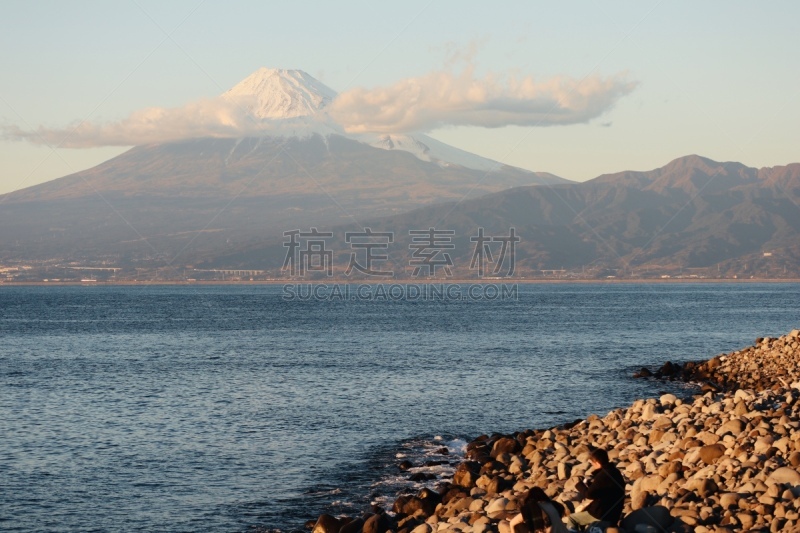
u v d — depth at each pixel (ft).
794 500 76.23
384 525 93.76
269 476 130.41
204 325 572.10
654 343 390.21
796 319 593.01
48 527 107.04
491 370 271.69
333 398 210.38
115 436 162.40
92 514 111.96
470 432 165.58
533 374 260.83
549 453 120.37
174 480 128.57
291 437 160.45
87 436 162.61
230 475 131.23
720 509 79.10
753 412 117.60
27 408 198.18
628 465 102.99
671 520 75.20
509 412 188.65
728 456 96.12
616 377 253.24
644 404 139.95
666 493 86.17
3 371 282.36
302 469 134.72
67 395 220.43
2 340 439.63
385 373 264.11
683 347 369.30
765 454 93.81
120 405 201.98
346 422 176.14
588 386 232.12
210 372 273.33
